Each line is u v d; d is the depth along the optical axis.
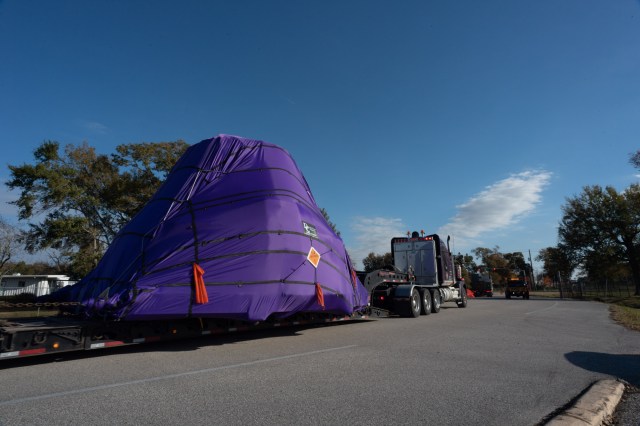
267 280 8.39
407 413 4.27
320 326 12.48
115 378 5.68
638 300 33.62
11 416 4.10
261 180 9.79
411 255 19.52
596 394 4.97
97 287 8.30
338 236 11.27
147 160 31.73
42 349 6.37
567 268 47.44
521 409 4.45
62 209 30.62
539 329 11.67
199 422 3.94
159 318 7.46
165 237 8.23
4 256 32.53
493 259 96.56
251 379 5.62
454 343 8.88
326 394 4.91
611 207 44.00
